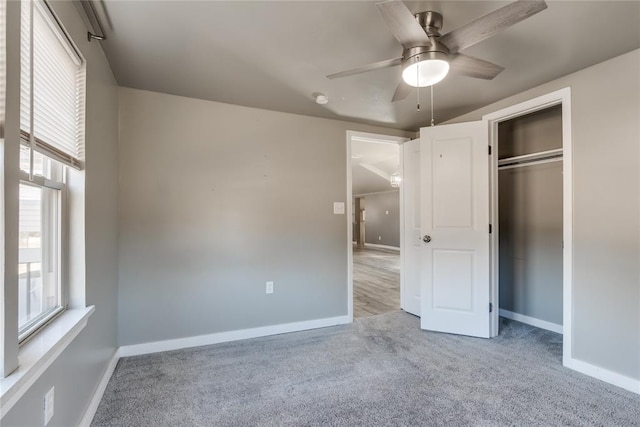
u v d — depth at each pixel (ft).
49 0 4.12
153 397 6.48
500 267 12.26
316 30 5.98
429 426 5.58
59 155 4.67
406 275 12.60
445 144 10.15
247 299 9.86
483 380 7.16
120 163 8.45
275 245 10.27
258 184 10.07
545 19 5.66
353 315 12.01
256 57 6.99
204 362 8.09
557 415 5.88
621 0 5.14
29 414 3.52
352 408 6.13
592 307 7.36
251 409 6.10
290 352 8.71
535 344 9.23
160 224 8.85
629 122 6.79
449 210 10.11
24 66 3.65
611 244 7.05
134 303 8.55
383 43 6.42
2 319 3.08
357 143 19.54
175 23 5.74
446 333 10.12
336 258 11.21
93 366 6.00
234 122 9.78
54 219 5.05
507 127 12.11
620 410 6.03
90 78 5.84
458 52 5.64
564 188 7.91
